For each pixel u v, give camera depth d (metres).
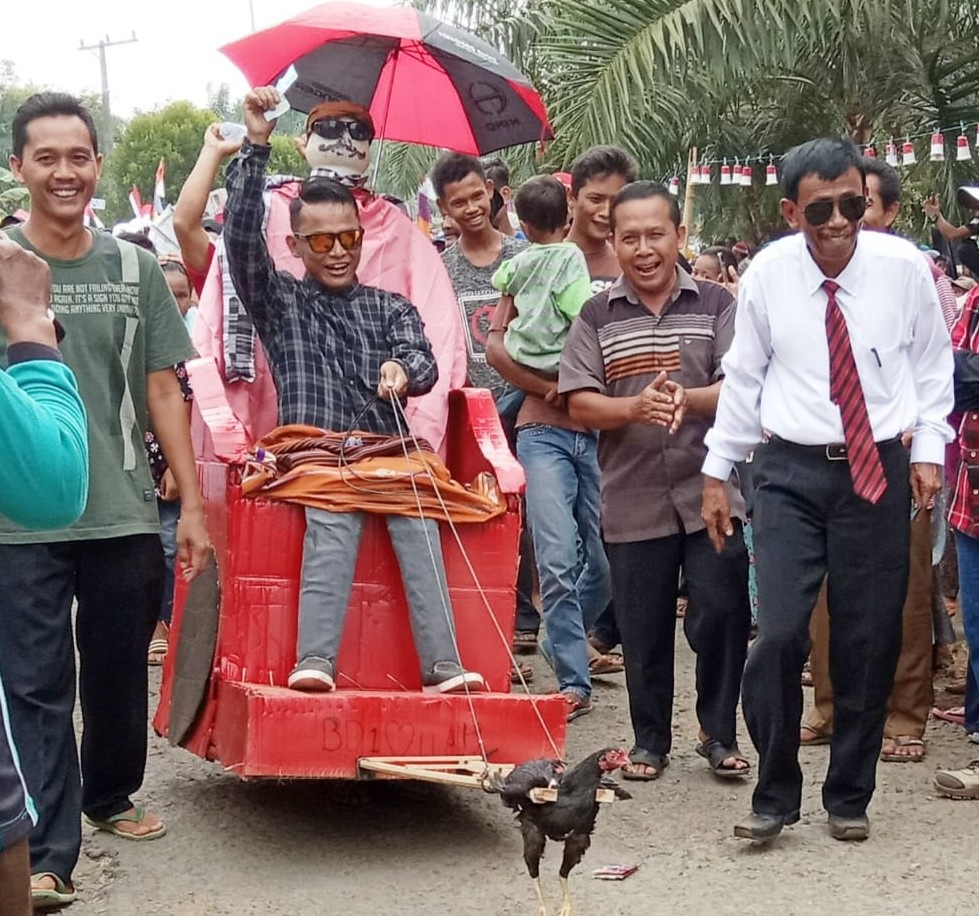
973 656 5.53
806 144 4.71
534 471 6.19
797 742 4.85
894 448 4.78
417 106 6.29
